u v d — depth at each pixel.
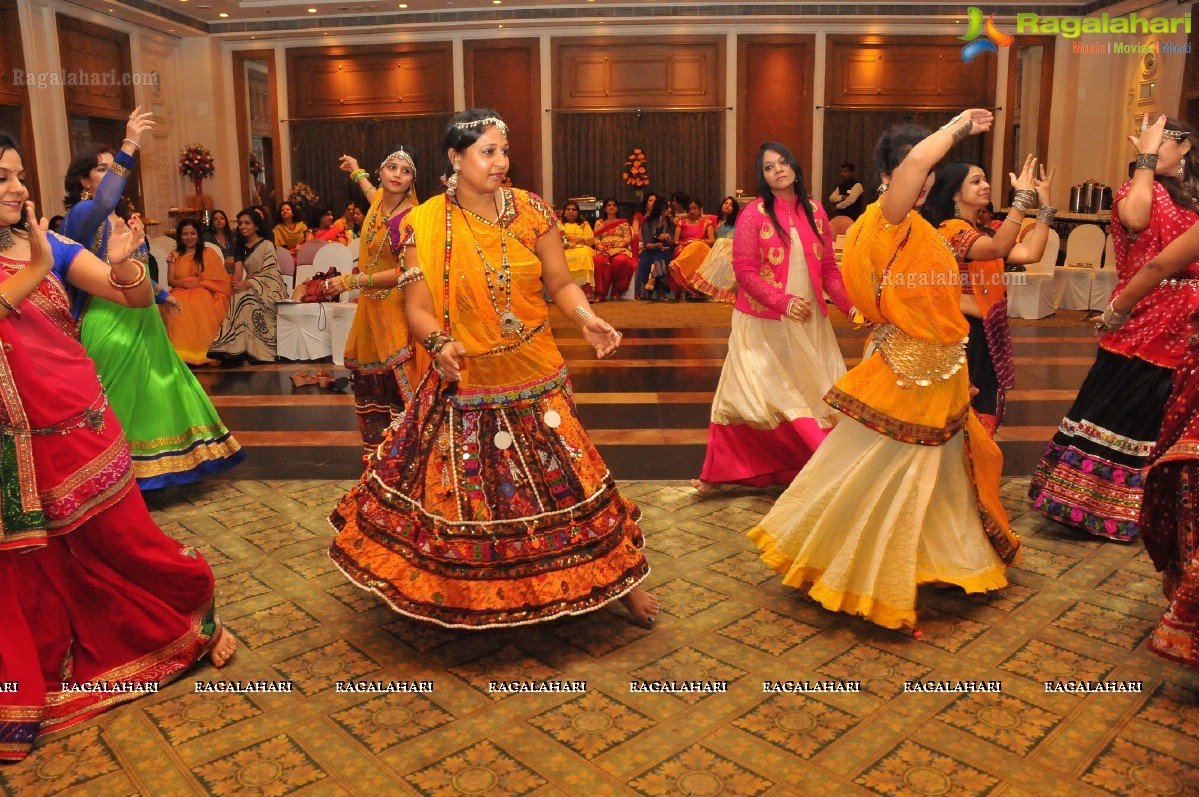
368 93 15.97
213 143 15.82
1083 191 13.49
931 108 15.38
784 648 2.94
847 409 3.04
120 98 13.77
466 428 2.83
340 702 2.64
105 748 2.42
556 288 2.98
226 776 2.29
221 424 4.61
